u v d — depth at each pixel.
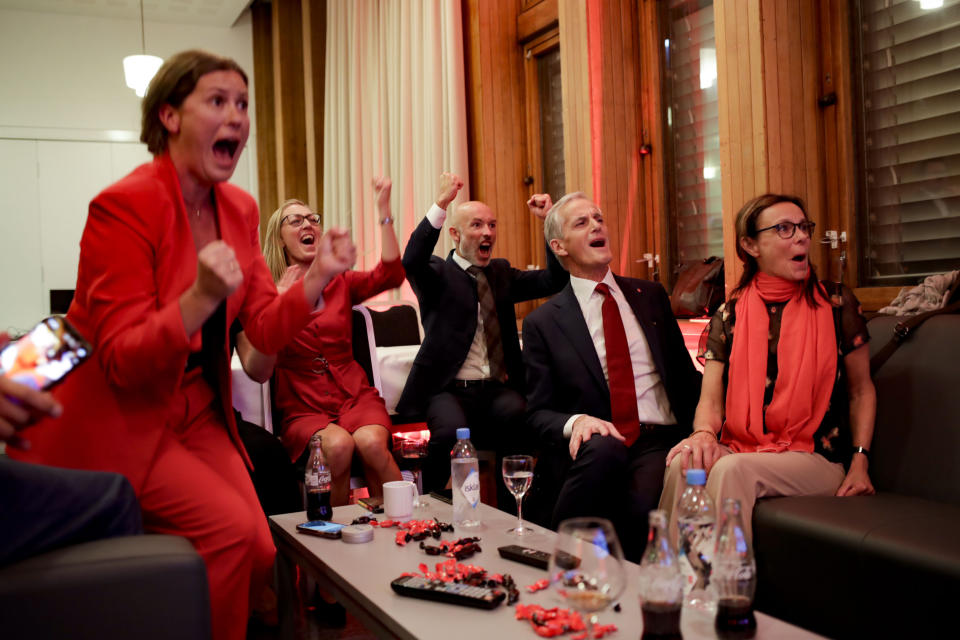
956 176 2.70
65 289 7.42
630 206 3.90
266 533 1.79
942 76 2.72
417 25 4.96
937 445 2.09
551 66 4.55
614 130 3.86
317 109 6.89
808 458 2.16
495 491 3.16
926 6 2.76
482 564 1.67
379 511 2.20
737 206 3.01
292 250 3.20
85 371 1.62
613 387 2.56
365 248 5.96
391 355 3.61
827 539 1.81
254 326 1.88
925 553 1.60
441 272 3.31
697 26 3.67
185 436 1.80
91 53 7.51
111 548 1.20
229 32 7.85
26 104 7.35
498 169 4.64
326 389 3.02
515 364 3.33
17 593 1.08
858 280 2.99
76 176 7.52
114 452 1.62
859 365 2.26
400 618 1.37
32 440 1.61
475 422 3.20
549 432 2.54
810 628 1.87
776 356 2.29
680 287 3.43
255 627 2.43
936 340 2.20
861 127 2.97
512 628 1.31
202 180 1.77
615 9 3.88
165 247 1.67
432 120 4.79
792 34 2.96
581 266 2.72
